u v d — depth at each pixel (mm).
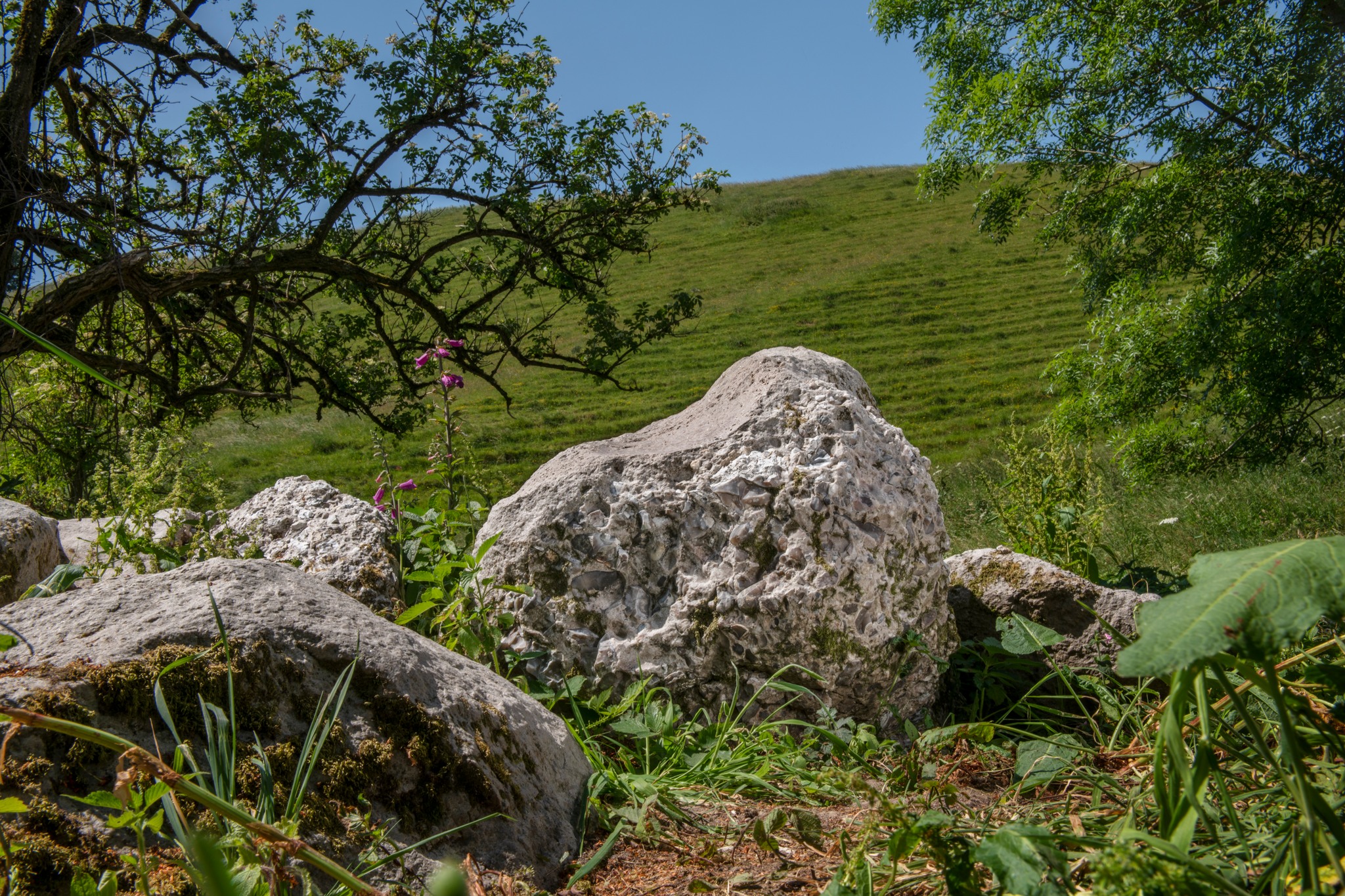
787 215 47406
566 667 3301
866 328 32625
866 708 3293
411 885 1917
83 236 8320
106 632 2098
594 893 2078
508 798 2205
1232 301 10578
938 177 12930
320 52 10898
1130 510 9602
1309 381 10344
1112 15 11000
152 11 9594
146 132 9562
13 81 7715
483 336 12250
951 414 24766
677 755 2801
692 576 3348
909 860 1979
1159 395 11016
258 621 2188
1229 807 1605
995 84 11727
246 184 9234
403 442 25516
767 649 3217
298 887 1766
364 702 2170
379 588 3580
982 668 3672
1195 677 1414
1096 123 11344
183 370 10898
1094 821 2102
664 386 29281
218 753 1867
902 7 12898
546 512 3477
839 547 3295
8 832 1605
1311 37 10031
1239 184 10469
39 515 3807
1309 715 1691
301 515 3891
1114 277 11969
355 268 9664
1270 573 1237
